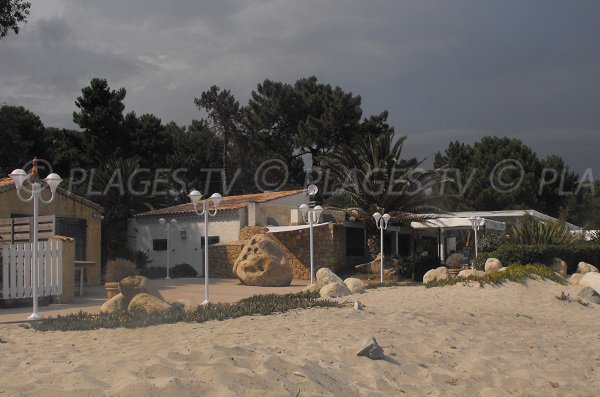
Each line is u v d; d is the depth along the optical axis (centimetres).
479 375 932
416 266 3114
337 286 1745
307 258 3203
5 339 1009
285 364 799
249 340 975
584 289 2027
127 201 3784
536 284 2116
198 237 3459
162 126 5066
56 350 892
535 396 873
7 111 4475
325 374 798
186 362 759
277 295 1709
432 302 1744
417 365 942
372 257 3312
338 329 1141
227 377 695
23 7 3462
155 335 1034
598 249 2950
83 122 4659
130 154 4781
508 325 1456
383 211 3262
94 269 2528
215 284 2530
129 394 613
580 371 1041
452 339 1161
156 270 3300
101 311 1331
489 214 3991
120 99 4784
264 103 5688
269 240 2522
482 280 2077
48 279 1658
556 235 2872
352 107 5153
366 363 895
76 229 2486
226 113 6169
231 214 3334
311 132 5159
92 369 717
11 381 671
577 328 1524
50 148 4903
